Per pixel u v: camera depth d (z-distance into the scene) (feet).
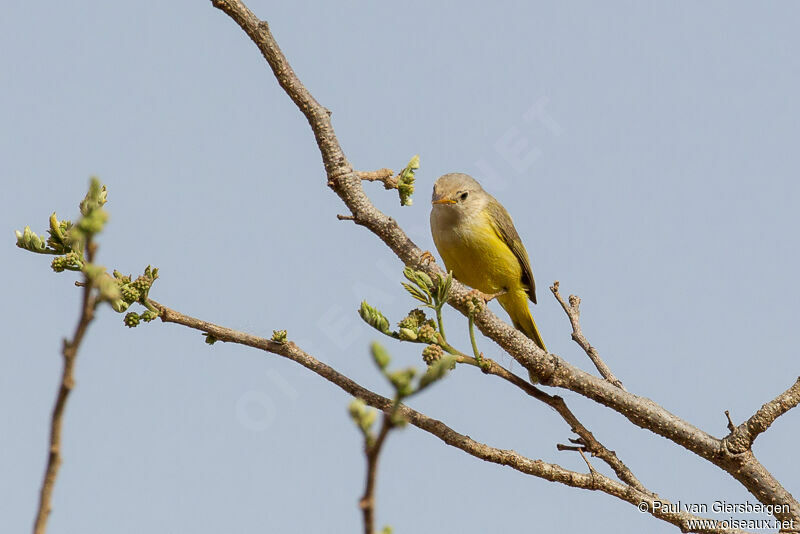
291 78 35.78
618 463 34.01
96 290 12.42
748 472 34.35
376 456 12.17
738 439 34.35
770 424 34.14
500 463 32.09
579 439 34.60
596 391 35.47
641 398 35.68
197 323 31.73
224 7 35.37
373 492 12.16
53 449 12.80
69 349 12.41
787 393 34.12
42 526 12.71
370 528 12.09
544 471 32.27
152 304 31.19
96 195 12.68
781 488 34.17
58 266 27.17
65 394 12.53
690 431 34.96
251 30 35.47
